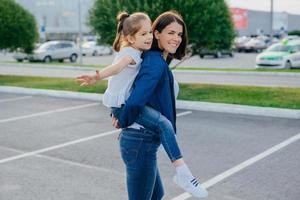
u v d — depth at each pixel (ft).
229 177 19.13
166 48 10.22
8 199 16.72
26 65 102.42
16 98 45.65
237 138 26.48
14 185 18.34
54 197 16.89
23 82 57.00
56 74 78.43
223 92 43.60
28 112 36.78
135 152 10.23
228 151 23.54
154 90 9.75
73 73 81.05
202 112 35.73
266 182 18.42
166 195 16.94
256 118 32.78
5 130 29.58
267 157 22.27
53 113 36.14
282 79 63.93
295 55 83.30
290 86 52.80
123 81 9.87
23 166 21.11
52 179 19.07
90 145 25.14
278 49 86.43
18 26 64.69
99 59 132.98
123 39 9.98
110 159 22.15
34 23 67.87
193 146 24.63
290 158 22.04
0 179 19.13
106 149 24.18
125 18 10.25
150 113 9.75
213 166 20.83
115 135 27.71
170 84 10.09
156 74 9.55
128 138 10.21
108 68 9.41
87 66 94.12
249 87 47.60
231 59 127.24
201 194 9.47
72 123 31.78
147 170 10.46
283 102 36.40
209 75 72.64
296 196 16.79
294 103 35.76
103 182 18.58
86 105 40.16
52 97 46.03
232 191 17.35
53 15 231.09
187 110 36.96
